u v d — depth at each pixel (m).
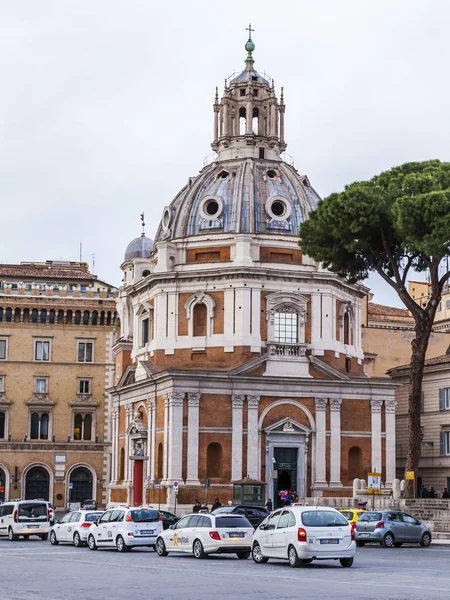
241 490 78.62
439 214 61.41
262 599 26.94
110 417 112.50
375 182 68.94
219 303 87.06
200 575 34.97
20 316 112.25
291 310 87.56
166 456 82.94
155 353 88.31
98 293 114.06
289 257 88.69
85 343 113.75
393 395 88.56
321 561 42.00
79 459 111.06
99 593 29.03
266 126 97.00
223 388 83.88
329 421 86.38
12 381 111.12
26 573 36.28
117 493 94.88
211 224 89.81
